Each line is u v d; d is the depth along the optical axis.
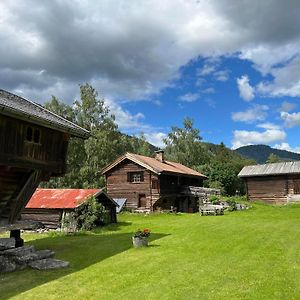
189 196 44.16
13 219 14.75
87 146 50.44
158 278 11.37
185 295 9.61
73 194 27.78
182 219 30.39
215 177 59.03
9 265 12.73
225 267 12.55
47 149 14.91
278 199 44.72
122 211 37.56
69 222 24.98
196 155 70.00
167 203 40.88
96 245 18.22
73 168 51.88
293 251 14.97
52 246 18.14
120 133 59.53
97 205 25.97
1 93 14.95
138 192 38.72
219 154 89.56
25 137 13.62
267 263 13.00
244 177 47.31
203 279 11.09
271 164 47.66
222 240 18.16
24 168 14.03
